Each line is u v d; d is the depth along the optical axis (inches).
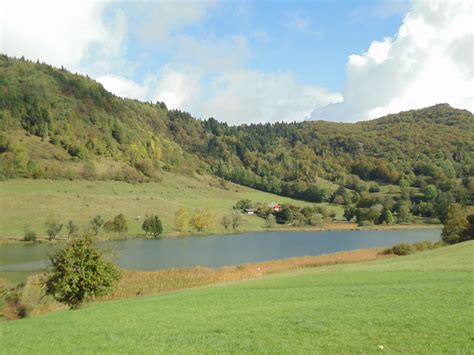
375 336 787.4
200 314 1160.8
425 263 2052.2
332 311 1038.4
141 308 1407.5
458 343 723.4
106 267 1790.1
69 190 7775.6
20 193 6993.1
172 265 3969.0
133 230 6446.9
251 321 981.8
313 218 7790.4
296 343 766.5
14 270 3516.2
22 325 1302.9
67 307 2027.6
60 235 5610.2
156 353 737.6
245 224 7598.4
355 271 2038.6
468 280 1450.5
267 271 2795.3
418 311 973.8
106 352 770.2
